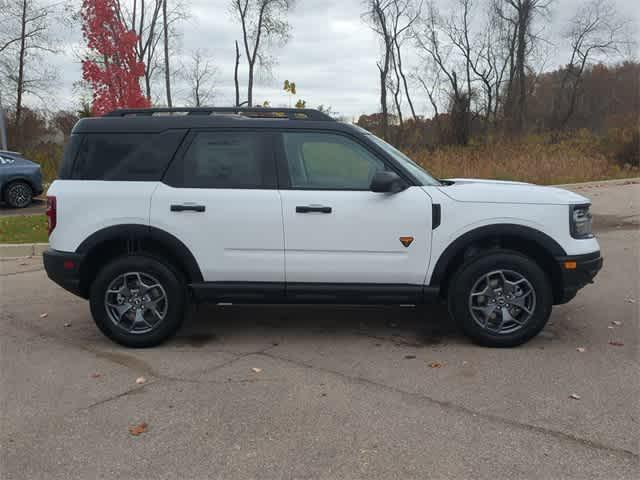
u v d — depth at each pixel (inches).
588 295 260.5
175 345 200.1
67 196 192.1
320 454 127.2
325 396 156.6
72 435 136.8
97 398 157.1
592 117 1787.6
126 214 190.4
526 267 187.5
